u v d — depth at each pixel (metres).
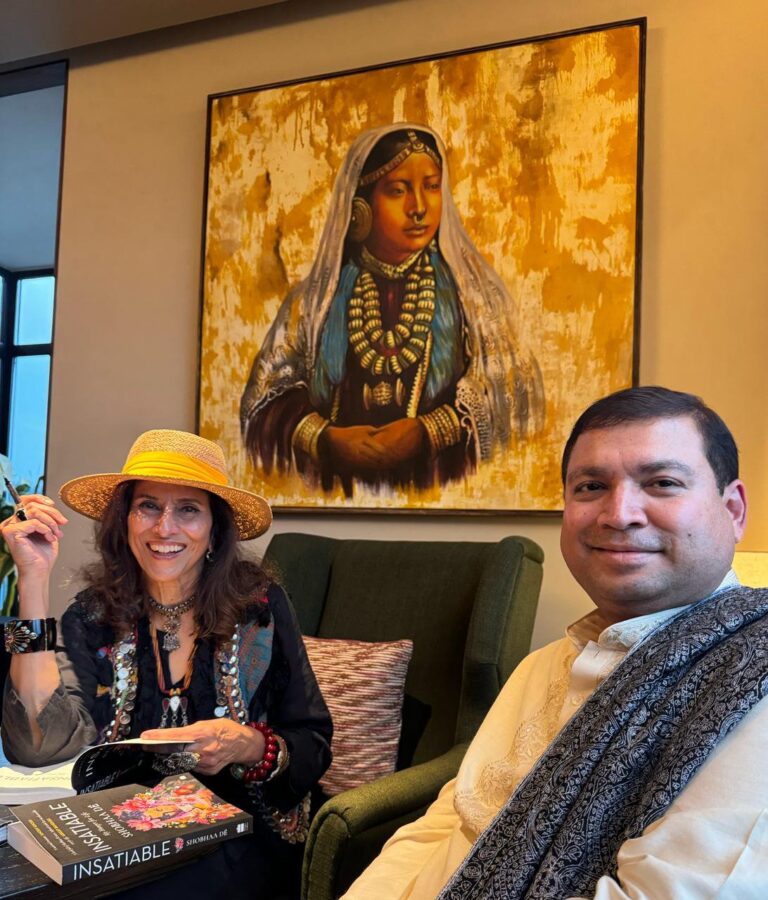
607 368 2.68
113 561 1.92
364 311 2.99
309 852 1.69
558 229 2.76
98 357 3.47
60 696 1.71
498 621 2.23
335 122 3.09
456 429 2.84
